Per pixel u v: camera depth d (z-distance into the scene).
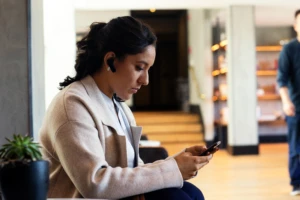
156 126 10.55
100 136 1.42
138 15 14.25
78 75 1.56
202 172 6.58
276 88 10.54
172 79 17.33
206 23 9.88
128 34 1.45
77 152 1.32
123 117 1.65
